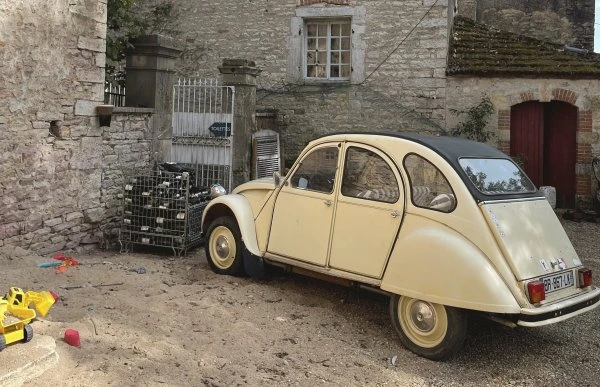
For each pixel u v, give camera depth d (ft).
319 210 16.83
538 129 39.04
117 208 25.73
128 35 30.40
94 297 16.37
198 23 42.98
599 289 15.26
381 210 15.31
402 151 15.34
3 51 19.25
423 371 13.64
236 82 34.24
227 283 19.07
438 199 14.44
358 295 18.78
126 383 11.18
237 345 13.89
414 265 14.19
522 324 12.98
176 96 35.14
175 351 12.97
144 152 27.45
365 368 13.41
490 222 13.69
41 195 21.34
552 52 39.40
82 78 22.94
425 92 39.29
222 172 34.06
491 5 53.52
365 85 40.22
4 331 11.07
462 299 13.26
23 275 17.70
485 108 38.24
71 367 11.44
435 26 38.88
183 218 23.72
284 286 19.27
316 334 15.28
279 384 12.22
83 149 23.32
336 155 16.75
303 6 40.88
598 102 37.22
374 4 39.75
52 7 21.13
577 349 15.57
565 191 39.11
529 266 13.60
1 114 19.34
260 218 18.83
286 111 41.50
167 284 18.80
